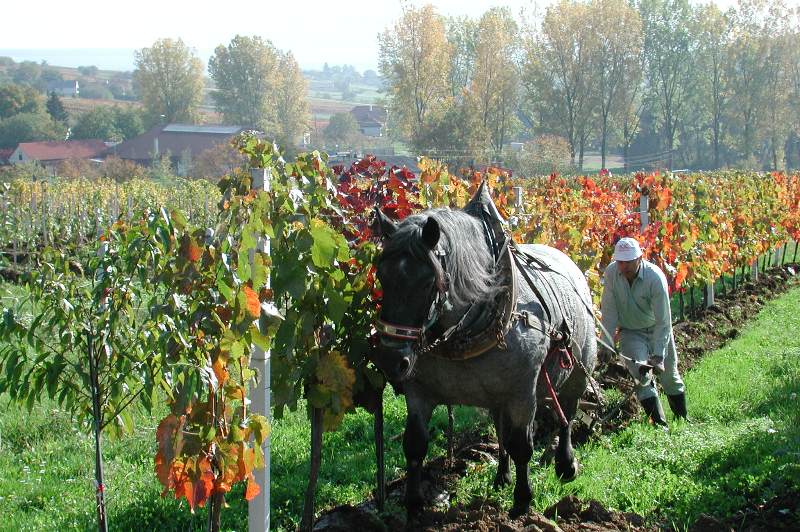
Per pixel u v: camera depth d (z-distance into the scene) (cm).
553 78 7725
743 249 1652
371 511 584
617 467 680
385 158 6116
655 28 8656
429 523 565
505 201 1004
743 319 1445
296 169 553
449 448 693
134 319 460
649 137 9981
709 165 9550
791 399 841
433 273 474
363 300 575
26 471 702
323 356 550
